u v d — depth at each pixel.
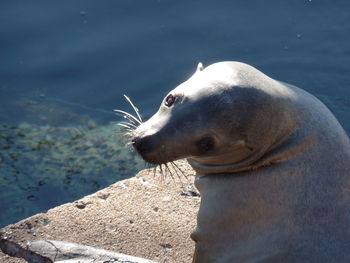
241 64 11.13
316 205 10.69
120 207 14.23
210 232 11.44
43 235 13.39
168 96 11.23
